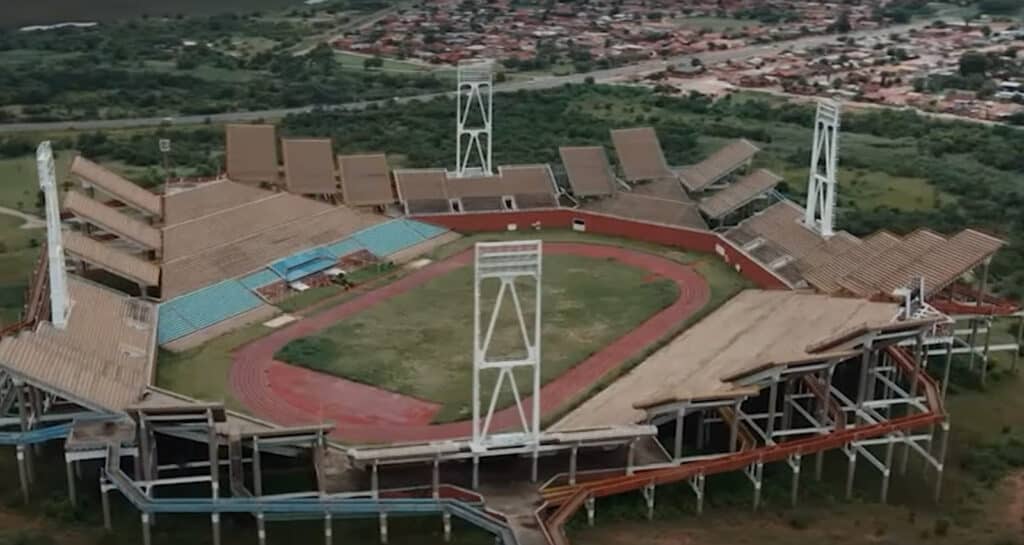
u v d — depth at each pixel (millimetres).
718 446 118438
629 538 102562
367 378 132375
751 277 166500
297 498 101312
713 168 199375
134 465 108562
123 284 152625
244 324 148375
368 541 102062
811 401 124125
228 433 104812
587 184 194750
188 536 102062
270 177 191875
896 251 145125
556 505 102750
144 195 177375
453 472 108500
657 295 159875
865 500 110688
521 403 124312
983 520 107188
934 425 115000
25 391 113375
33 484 110188
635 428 106625
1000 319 151625
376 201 187500
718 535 103375
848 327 123125
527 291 161375
